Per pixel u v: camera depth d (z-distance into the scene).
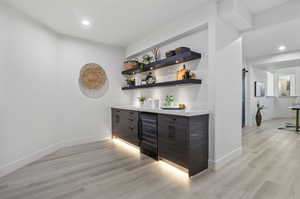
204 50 2.42
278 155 2.71
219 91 2.27
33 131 2.60
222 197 1.58
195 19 2.39
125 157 2.69
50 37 3.00
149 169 2.23
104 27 2.99
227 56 2.44
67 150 3.06
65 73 3.29
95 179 1.96
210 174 2.06
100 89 3.79
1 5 2.11
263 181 1.87
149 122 2.70
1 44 2.10
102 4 2.25
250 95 5.56
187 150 1.99
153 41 3.18
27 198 1.59
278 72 7.73
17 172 2.17
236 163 2.40
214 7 2.17
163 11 2.47
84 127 3.55
